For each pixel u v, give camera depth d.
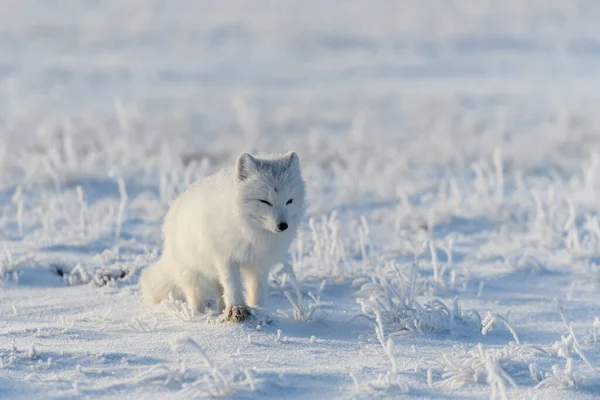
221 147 31.14
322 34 79.75
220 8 114.94
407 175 26.39
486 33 82.00
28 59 60.31
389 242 17.53
